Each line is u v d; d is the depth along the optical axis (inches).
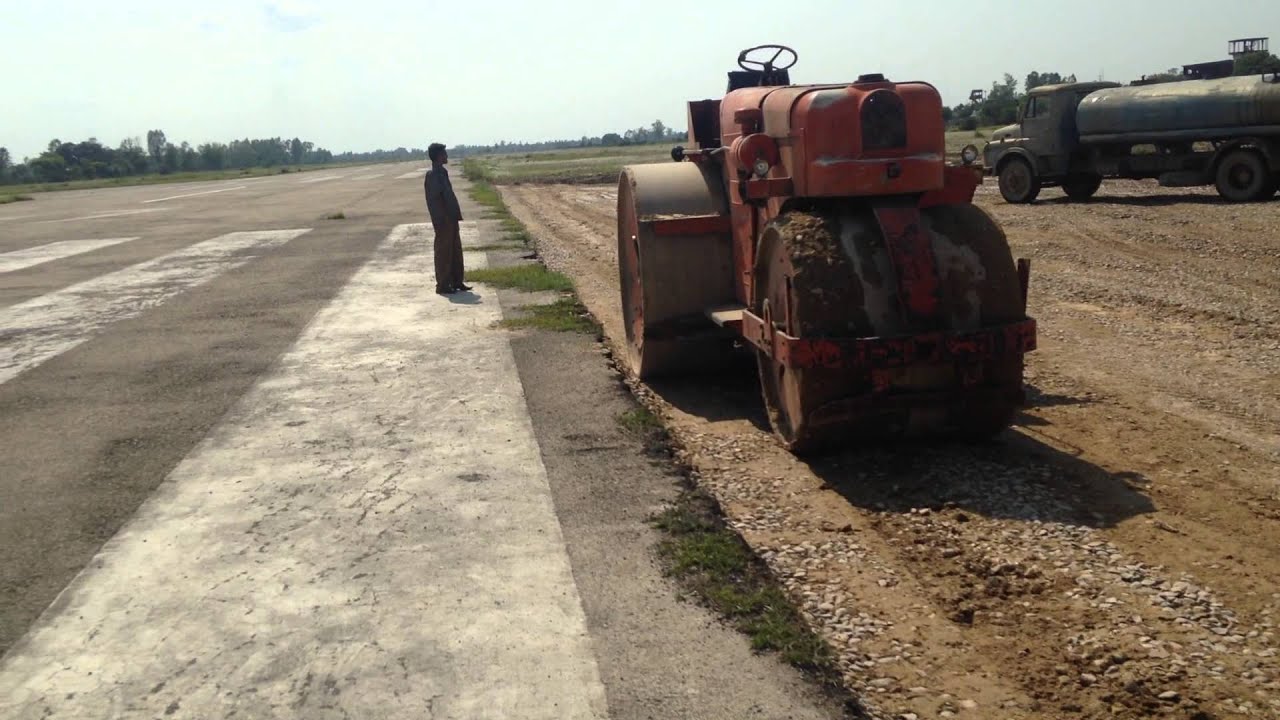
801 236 217.0
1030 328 209.8
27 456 250.2
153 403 294.0
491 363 329.1
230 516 207.5
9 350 372.2
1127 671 141.4
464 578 175.8
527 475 224.7
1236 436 237.8
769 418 245.4
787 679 142.0
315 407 284.5
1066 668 143.4
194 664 151.6
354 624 161.5
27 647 158.1
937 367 212.1
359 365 331.6
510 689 141.9
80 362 348.8
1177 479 210.8
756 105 255.3
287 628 161.0
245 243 725.9
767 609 160.6
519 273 512.4
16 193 2284.7
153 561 187.3
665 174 301.9
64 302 478.6
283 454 245.1
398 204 1124.5
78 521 207.5
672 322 290.2
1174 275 469.7
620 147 5305.1
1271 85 734.5
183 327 404.2
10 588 178.4
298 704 140.5
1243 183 754.8
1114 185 984.9
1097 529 187.0
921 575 172.6
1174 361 311.9
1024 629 154.1
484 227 776.9
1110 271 486.9
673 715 134.6
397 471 230.4
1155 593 162.6
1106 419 252.2
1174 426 245.9
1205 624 152.8
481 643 154.3
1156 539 182.1
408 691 142.5
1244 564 171.9
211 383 314.3
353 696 141.8
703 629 156.0
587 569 177.3
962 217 222.8
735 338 296.7
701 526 192.5
